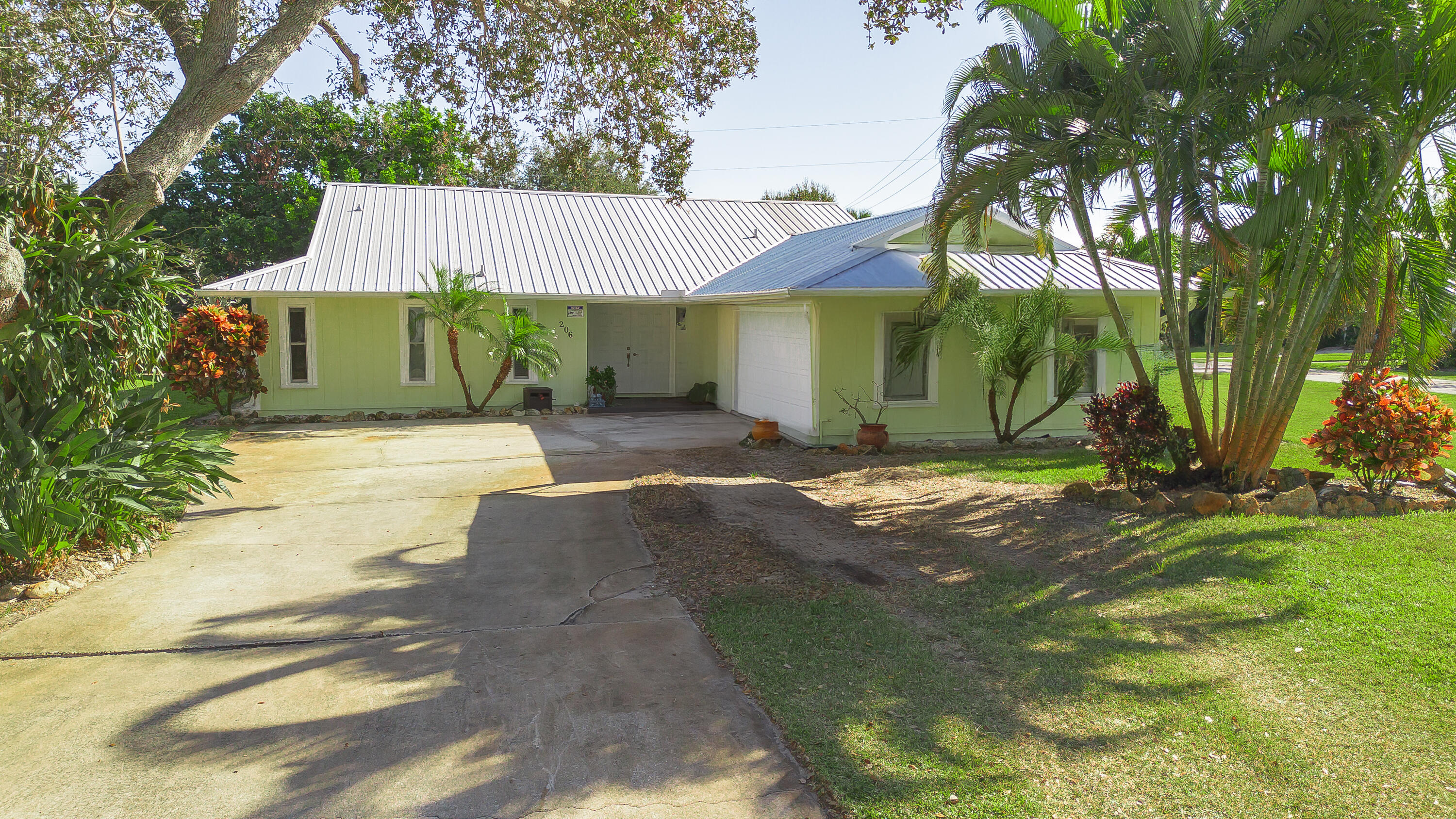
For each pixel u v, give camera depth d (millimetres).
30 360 6980
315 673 5305
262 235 34031
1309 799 3877
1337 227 9336
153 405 8203
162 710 4781
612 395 21281
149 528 8453
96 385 7523
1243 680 5070
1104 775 4066
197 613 6387
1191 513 9047
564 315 20484
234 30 8523
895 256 15406
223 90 8297
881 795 3900
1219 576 6914
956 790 3936
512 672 5328
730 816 3795
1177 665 5273
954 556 7754
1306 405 20719
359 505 10141
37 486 6820
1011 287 14812
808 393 15133
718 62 12984
